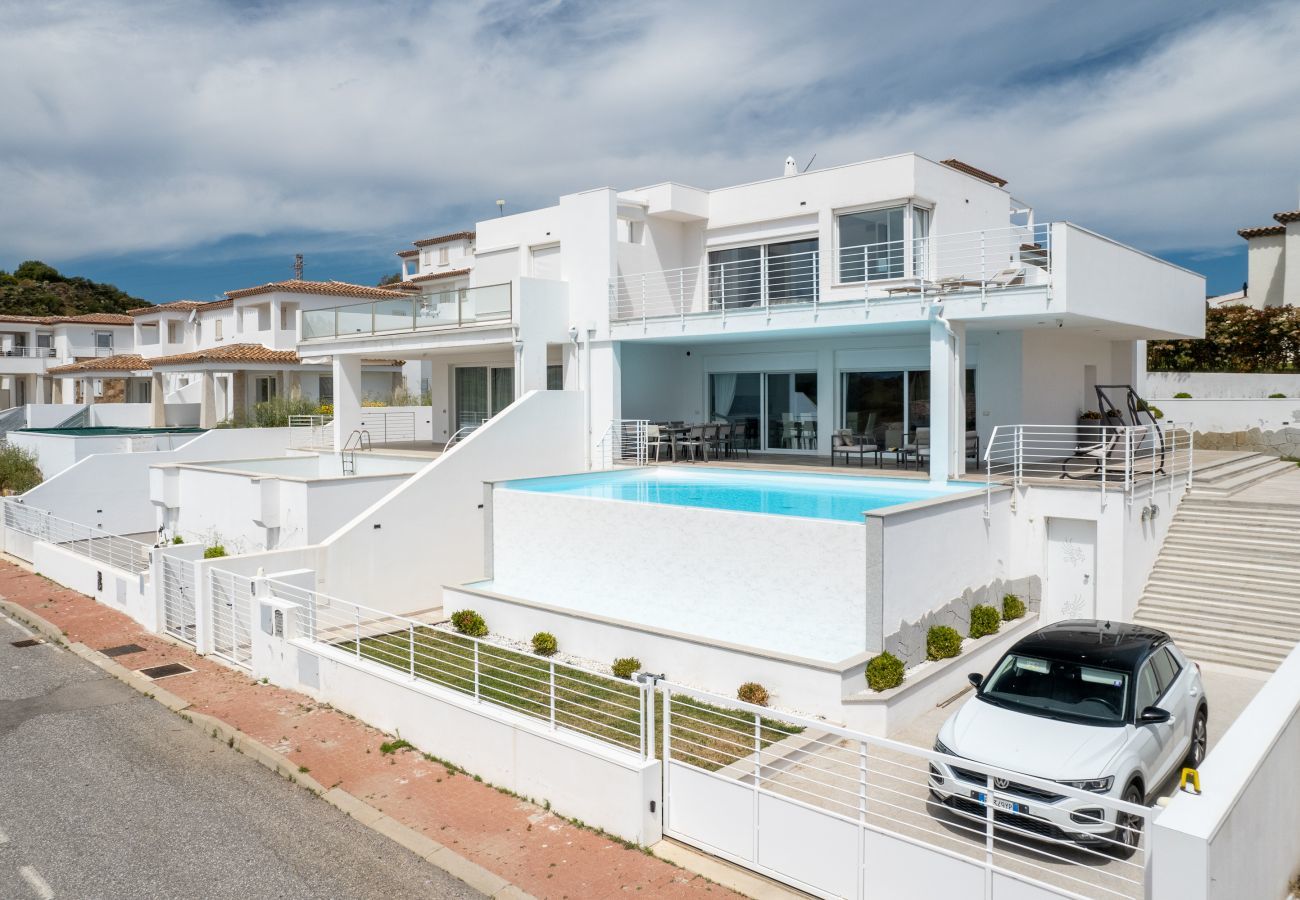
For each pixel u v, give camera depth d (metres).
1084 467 17.69
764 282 20.23
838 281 21.53
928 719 11.42
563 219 23.53
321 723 11.62
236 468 23.27
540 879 7.81
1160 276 20.45
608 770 8.57
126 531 26.91
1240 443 28.34
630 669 12.71
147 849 8.38
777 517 12.68
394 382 44.84
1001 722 8.83
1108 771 7.86
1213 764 6.13
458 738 10.20
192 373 45.16
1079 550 15.23
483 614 15.47
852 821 7.24
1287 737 7.00
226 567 15.05
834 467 20.62
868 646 11.74
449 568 18.86
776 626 12.76
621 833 8.48
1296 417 27.55
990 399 20.64
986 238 22.97
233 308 42.91
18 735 11.30
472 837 8.59
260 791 9.71
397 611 17.77
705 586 13.56
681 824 8.43
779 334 20.95
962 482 17.16
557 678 12.79
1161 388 31.69
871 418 22.48
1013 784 8.03
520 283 22.11
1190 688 9.84
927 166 20.45
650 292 23.97
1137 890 7.38
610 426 22.56
